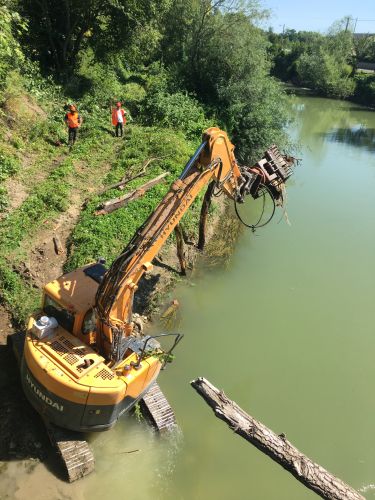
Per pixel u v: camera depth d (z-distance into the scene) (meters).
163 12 25.17
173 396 9.35
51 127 17.52
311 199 19.84
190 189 8.23
